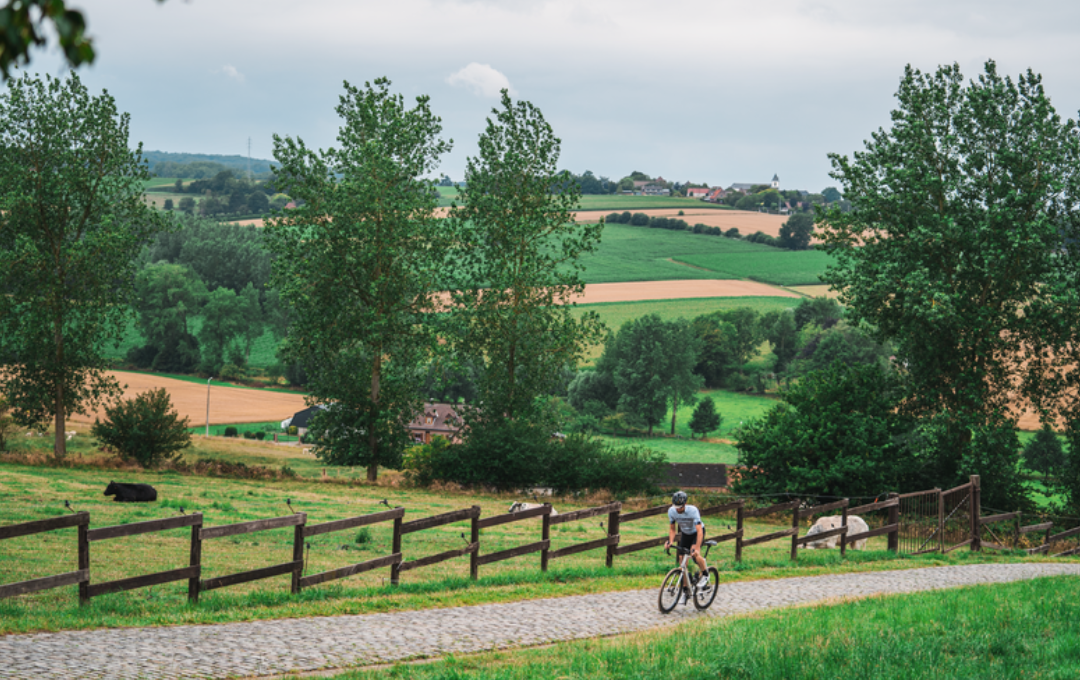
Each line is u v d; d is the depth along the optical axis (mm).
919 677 8828
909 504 25078
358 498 36875
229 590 15047
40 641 9742
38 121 48344
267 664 9461
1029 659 9688
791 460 41594
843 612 12922
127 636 10297
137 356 144250
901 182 41281
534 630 12133
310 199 49125
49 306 48062
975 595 14844
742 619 12602
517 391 50719
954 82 43844
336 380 50562
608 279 188375
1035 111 41375
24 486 31531
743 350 157375
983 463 39531
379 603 13266
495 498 41125
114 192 50938
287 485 40906
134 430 42594
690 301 173625
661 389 129750
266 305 159125
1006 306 41906
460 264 49938
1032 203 40719
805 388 43969
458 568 19781
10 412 53000
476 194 49531
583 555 23672
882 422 40969
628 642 10711
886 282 40062
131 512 26359
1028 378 42062
